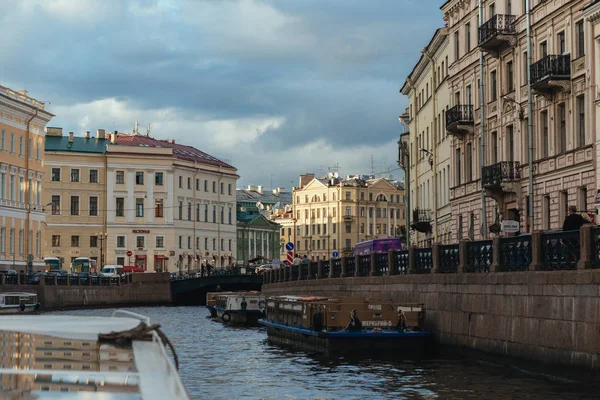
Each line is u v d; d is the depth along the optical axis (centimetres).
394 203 15938
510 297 2342
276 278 5844
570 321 2044
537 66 4003
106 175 10656
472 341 2570
